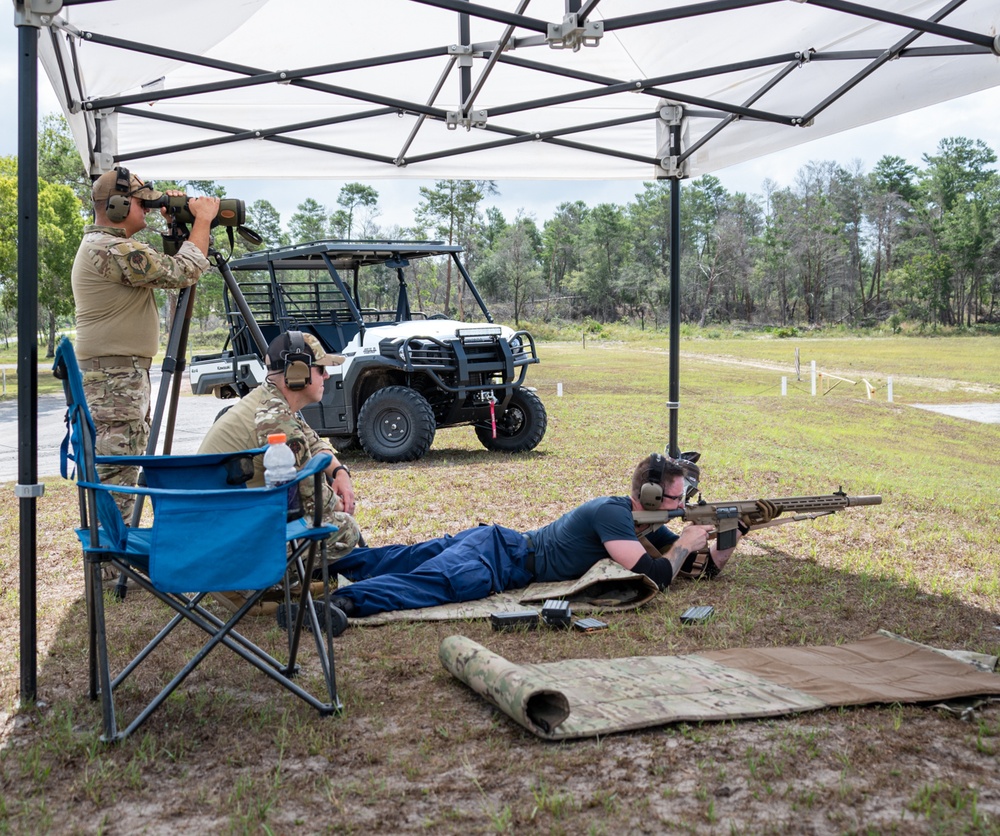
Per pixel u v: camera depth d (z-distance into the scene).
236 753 2.98
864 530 7.04
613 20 4.44
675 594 5.01
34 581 3.48
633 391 27.12
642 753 2.91
